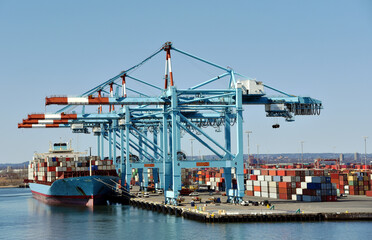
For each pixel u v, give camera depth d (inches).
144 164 4141.2
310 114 3440.0
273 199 3715.6
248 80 3304.6
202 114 3880.4
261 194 4003.4
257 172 4217.5
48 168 4343.0
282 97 3427.7
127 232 2689.5
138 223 2974.9
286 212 2797.7
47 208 4003.4
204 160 3216.0
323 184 3467.0
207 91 3206.2
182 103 3245.6
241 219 2746.1
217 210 2935.5
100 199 4067.4
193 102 3292.3
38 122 4298.7
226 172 3457.2
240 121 3201.3
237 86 3208.7
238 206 3149.6
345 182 4192.9
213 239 2375.7
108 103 3280.0
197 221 2864.2
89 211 3644.2
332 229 2532.0
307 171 3715.6
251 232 2492.6
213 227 2637.8
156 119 4222.4
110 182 4010.8
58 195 4269.2
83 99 3221.0
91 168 4133.9
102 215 3393.2
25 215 3597.4
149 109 3969.0
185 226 2741.1
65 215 3476.9
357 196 3969.0
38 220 3284.9
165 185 3479.3
